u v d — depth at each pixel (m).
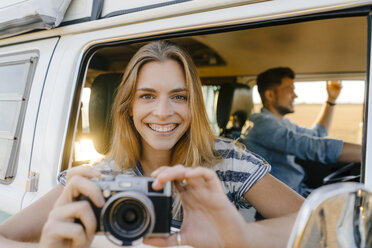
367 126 0.96
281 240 0.93
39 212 1.15
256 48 2.57
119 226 0.79
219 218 0.87
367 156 0.94
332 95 3.03
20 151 1.53
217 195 0.85
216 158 1.30
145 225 0.79
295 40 2.37
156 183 0.82
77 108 1.50
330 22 1.99
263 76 2.82
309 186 2.64
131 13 1.37
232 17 1.18
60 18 1.46
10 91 1.66
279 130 2.52
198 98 1.26
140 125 1.22
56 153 1.43
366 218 0.77
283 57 2.78
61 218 0.83
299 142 2.49
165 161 1.36
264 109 2.76
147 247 1.09
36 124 1.50
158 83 1.15
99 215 0.83
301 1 1.09
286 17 1.12
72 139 1.48
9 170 1.53
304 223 0.74
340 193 0.77
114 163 1.33
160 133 1.20
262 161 1.29
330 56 2.68
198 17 1.24
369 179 0.92
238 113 2.93
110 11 1.43
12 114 1.60
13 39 1.73
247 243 0.88
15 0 1.56
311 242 0.76
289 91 2.79
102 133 1.79
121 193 0.78
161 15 1.31
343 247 0.76
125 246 0.79
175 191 1.24
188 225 0.90
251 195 1.24
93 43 1.47
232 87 2.86
